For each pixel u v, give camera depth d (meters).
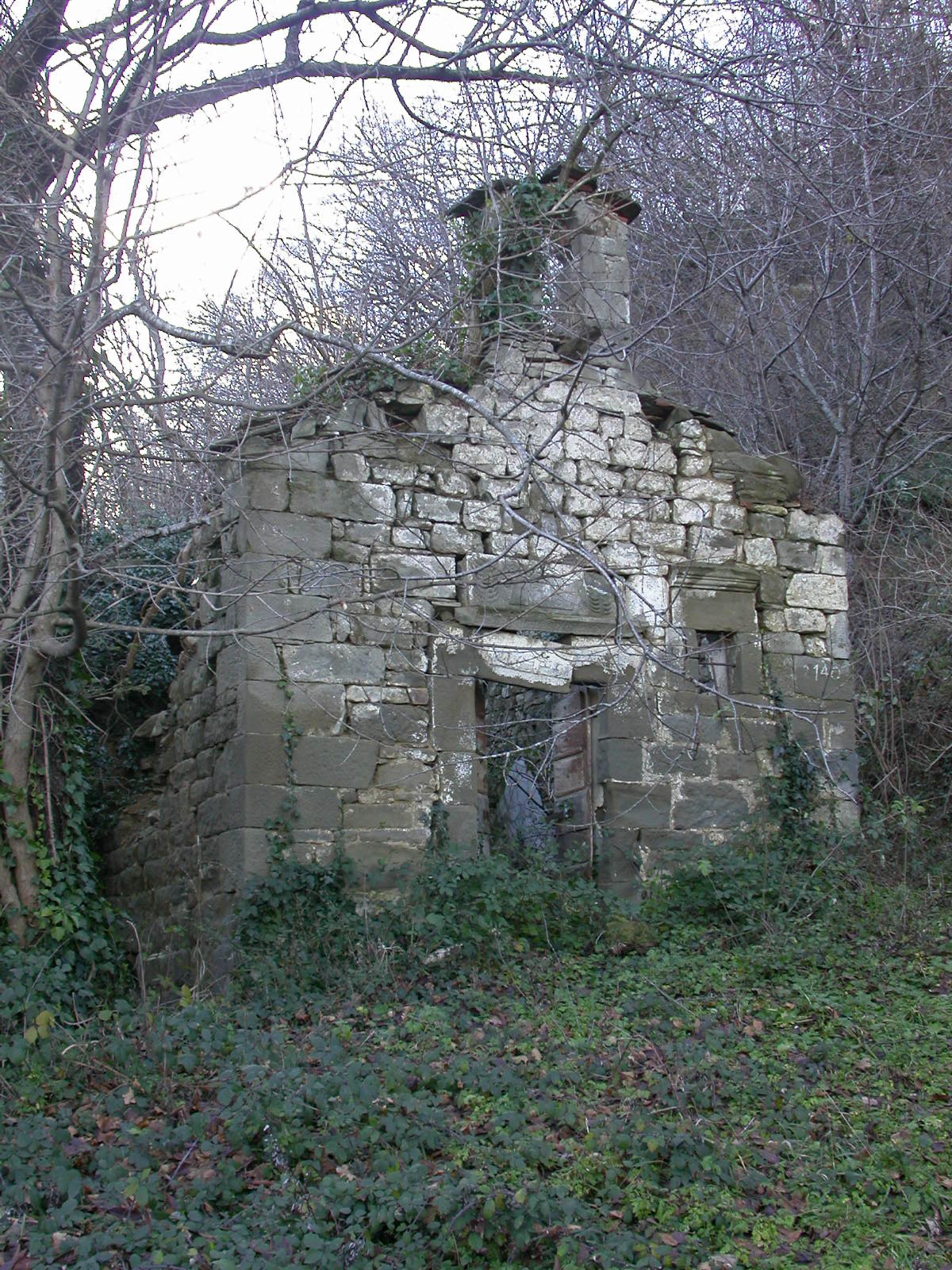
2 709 8.46
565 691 10.18
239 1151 5.93
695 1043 7.12
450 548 9.92
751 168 15.70
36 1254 5.09
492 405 10.20
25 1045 6.68
